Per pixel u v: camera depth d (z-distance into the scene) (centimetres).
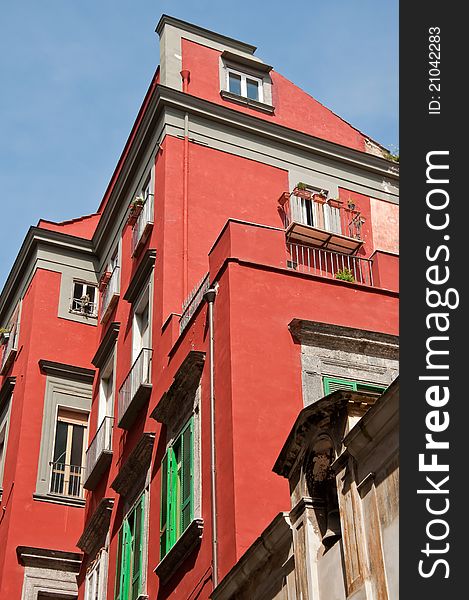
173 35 2544
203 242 2164
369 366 1673
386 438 950
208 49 2575
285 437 1513
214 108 2408
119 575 1938
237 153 2378
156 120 2400
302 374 1603
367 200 2511
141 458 1936
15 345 2838
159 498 1803
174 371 1862
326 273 2195
